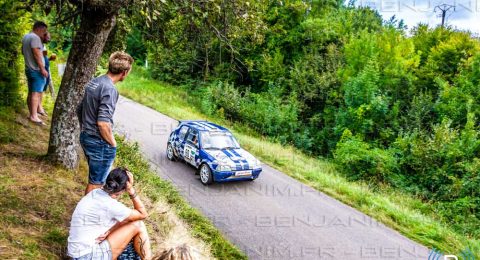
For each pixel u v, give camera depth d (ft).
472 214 42.39
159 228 21.18
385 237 29.22
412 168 53.06
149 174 31.30
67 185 18.63
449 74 67.21
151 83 91.20
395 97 66.80
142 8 19.12
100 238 12.70
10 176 17.56
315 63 80.02
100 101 14.24
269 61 83.15
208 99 78.18
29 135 23.89
